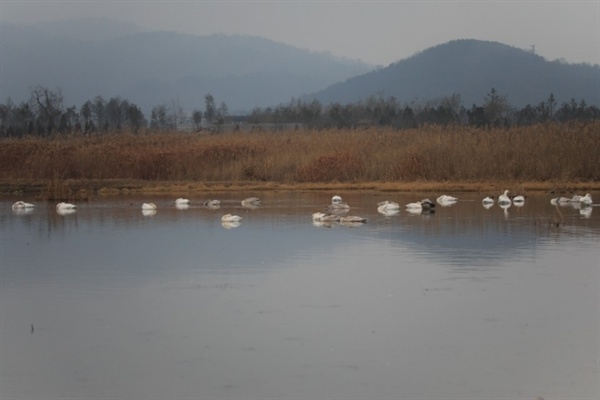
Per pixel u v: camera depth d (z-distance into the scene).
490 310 27.30
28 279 33.06
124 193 75.06
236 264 35.88
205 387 20.77
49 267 35.62
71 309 28.05
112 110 194.88
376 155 79.75
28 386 20.98
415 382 20.94
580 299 28.66
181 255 38.34
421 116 169.12
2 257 38.44
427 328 25.30
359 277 32.72
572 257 36.72
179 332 25.14
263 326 25.61
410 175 76.38
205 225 49.97
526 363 22.20
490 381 21.00
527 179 73.81
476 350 23.25
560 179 72.94
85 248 40.94
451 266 34.88
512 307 27.64
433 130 90.81
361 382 20.97
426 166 76.44
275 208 60.22
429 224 48.75
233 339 24.36
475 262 35.72
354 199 66.31
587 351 23.11
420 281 31.84
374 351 23.20
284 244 41.47
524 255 37.38
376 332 24.91
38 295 30.22
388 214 54.59
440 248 39.59
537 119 157.62
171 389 20.66
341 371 21.72
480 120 154.62
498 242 41.25
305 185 76.25
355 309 27.55
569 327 25.28
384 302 28.48
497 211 55.66
